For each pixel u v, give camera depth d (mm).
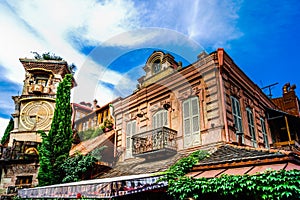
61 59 21250
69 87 13258
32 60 20094
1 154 12953
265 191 4551
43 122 18531
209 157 6902
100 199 6328
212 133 8414
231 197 5293
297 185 4234
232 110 8898
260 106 11617
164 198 6645
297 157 5340
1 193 11547
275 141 11961
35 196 7566
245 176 4832
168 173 6016
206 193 5473
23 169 12133
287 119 11523
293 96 17109
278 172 4500
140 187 5188
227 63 9336
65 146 11586
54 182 10469
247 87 10742
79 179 10336
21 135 18172
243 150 6801
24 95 19141
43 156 11047
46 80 20109
